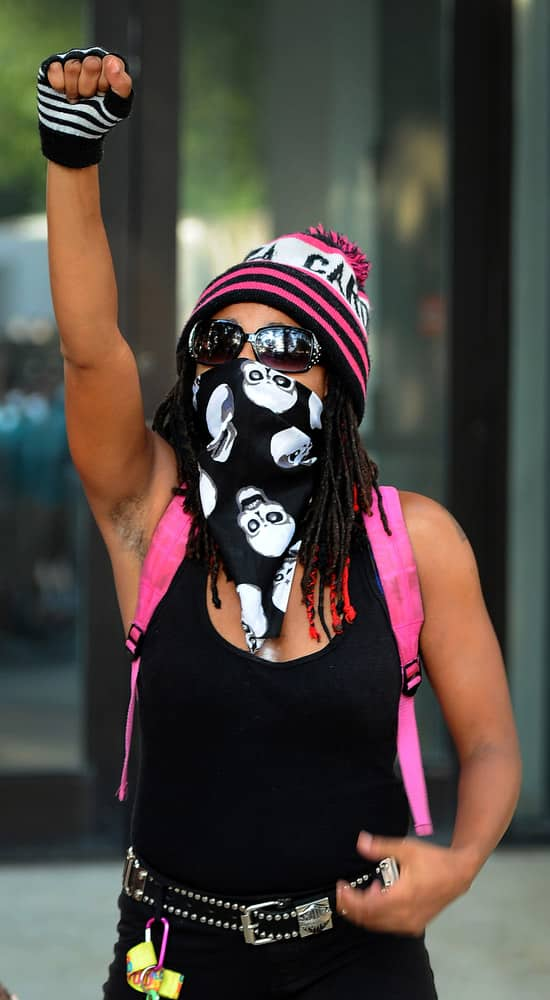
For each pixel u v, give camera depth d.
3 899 7.81
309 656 3.03
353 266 3.41
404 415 9.24
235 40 8.86
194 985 3.01
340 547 3.11
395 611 3.11
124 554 3.29
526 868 8.54
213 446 3.19
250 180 8.91
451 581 3.24
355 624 3.08
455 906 7.79
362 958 3.04
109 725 8.88
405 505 3.30
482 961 6.95
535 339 9.23
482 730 3.23
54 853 8.54
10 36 8.68
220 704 2.99
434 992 3.14
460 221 9.14
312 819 2.99
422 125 9.12
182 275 8.83
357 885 3.01
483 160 9.15
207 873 3.00
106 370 3.09
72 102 2.89
